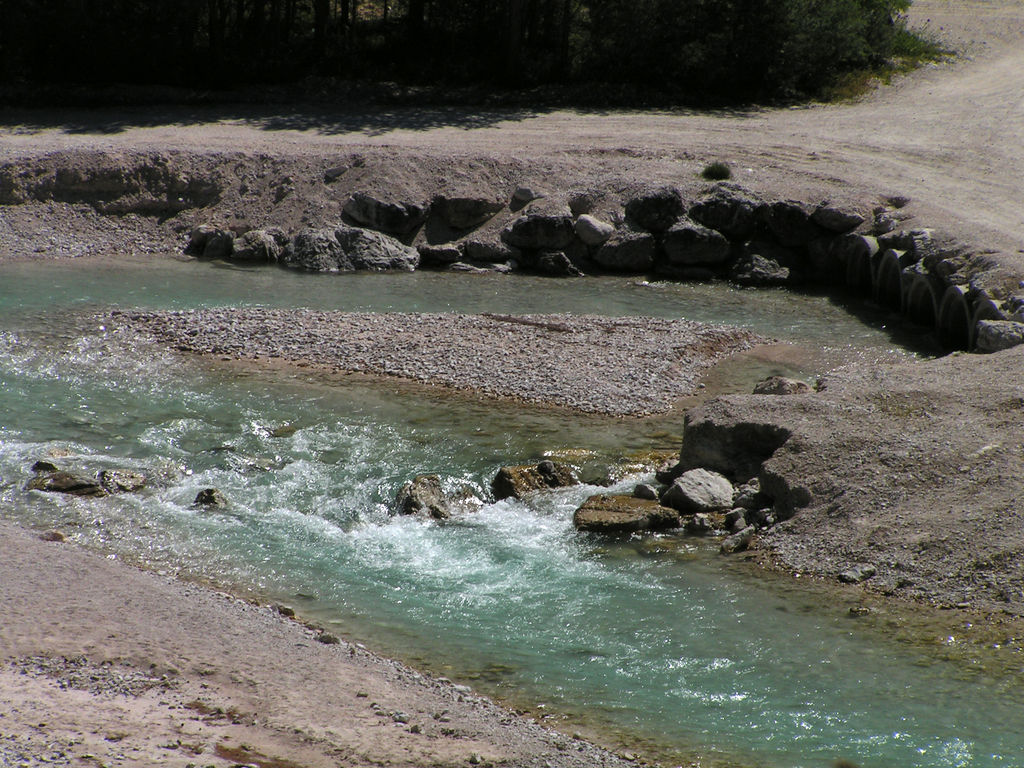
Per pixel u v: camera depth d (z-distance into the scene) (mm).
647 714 11391
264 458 19031
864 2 58875
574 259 36750
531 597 14336
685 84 54688
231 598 13719
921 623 13500
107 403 21516
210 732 9695
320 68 54625
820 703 11648
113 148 39438
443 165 39281
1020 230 32156
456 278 34906
